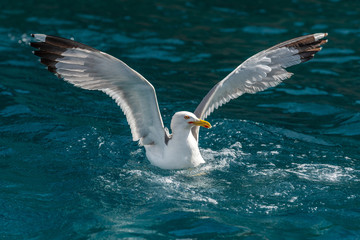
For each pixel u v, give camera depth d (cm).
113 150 1159
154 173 1046
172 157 1064
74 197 924
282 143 1202
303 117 1360
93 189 959
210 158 1126
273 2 2389
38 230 812
